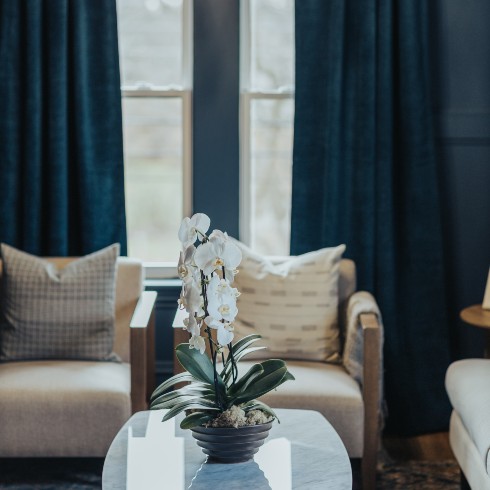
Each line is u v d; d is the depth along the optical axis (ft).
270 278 11.65
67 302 11.44
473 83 13.48
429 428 13.33
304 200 13.20
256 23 13.76
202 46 13.42
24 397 10.08
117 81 13.02
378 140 13.08
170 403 7.43
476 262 13.69
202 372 7.55
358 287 13.10
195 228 7.16
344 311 12.09
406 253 13.30
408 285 13.33
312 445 7.98
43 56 12.97
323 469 7.41
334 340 11.57
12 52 12.85
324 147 13.12
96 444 10.15
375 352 10.36
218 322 7.04
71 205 13.28
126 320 12.04
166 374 13.85
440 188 13.61
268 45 13.78
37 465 11.46
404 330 13.38
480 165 13.57
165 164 14.03
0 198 12.98
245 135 13.80
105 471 7.38
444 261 13.69
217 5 13.35
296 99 13.10
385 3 12.88
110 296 11.62
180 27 13.80
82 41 12.85
